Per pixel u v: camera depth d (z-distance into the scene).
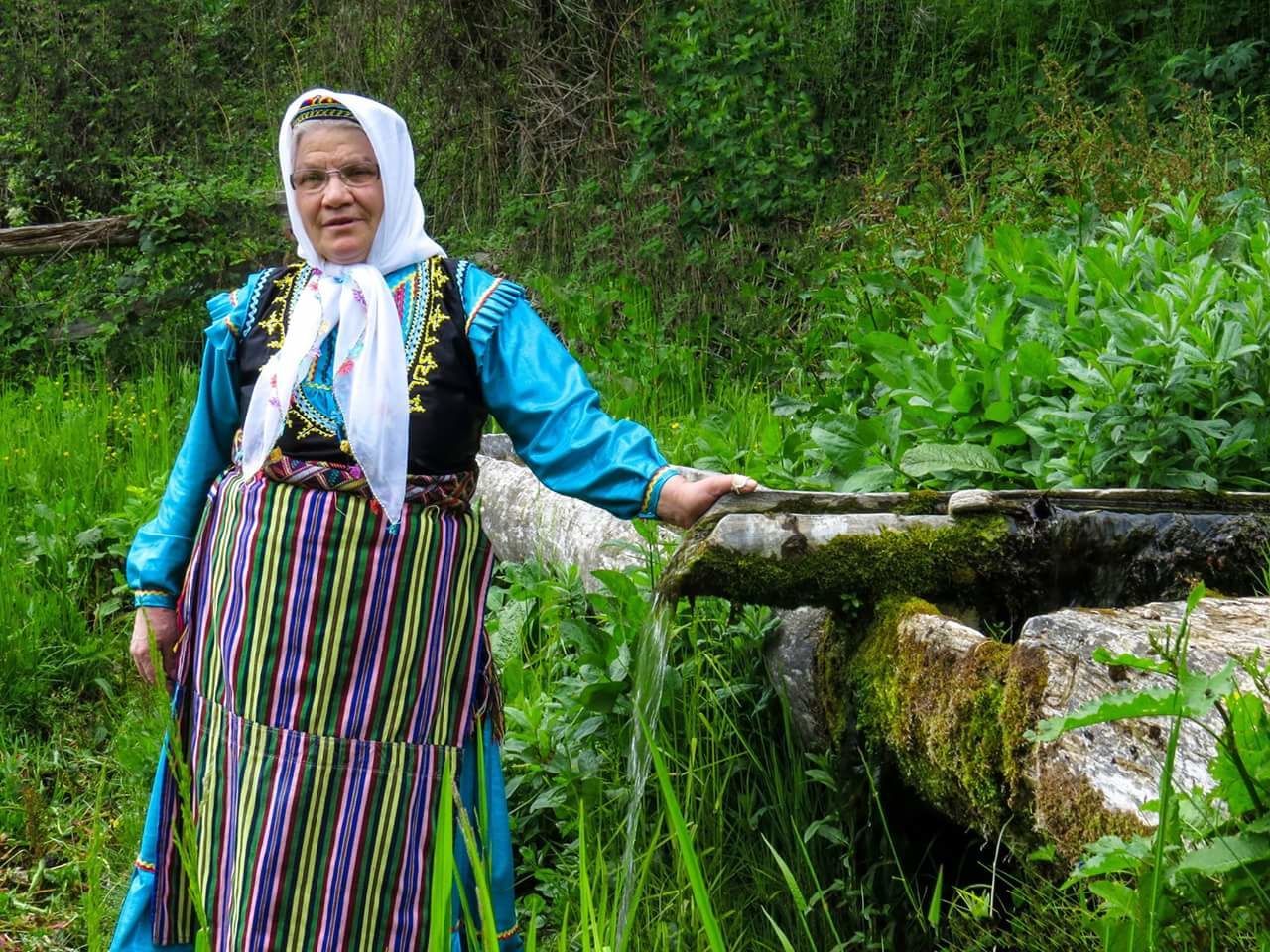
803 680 2.91
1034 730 2.15
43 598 4.85
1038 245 4.20
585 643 3.20
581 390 2.55
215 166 10.09
